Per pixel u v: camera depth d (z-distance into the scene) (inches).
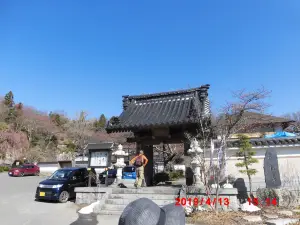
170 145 1047.6
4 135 1747.0
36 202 491.2
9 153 1711.4
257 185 473.7
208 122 441.1
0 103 2137.1
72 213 394.0
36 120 2101.4
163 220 133.3
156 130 503.5
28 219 358.0
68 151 1951.3
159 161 1117.7
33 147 1940.2
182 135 488.1
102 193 463.8
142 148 525.0
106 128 506.3
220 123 422.0
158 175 693.3
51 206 452.1
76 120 2233.0
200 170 424.8
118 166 530.0
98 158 517.0
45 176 1295.5
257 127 792.9
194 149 421.1
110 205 412.5
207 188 372.5
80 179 546.3
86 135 2069.4
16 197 557.9
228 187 401.1
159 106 555.2
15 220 352.8
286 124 909.8
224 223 302.5
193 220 318.7
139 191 449.1
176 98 557.0
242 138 460.8
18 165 1433.3
